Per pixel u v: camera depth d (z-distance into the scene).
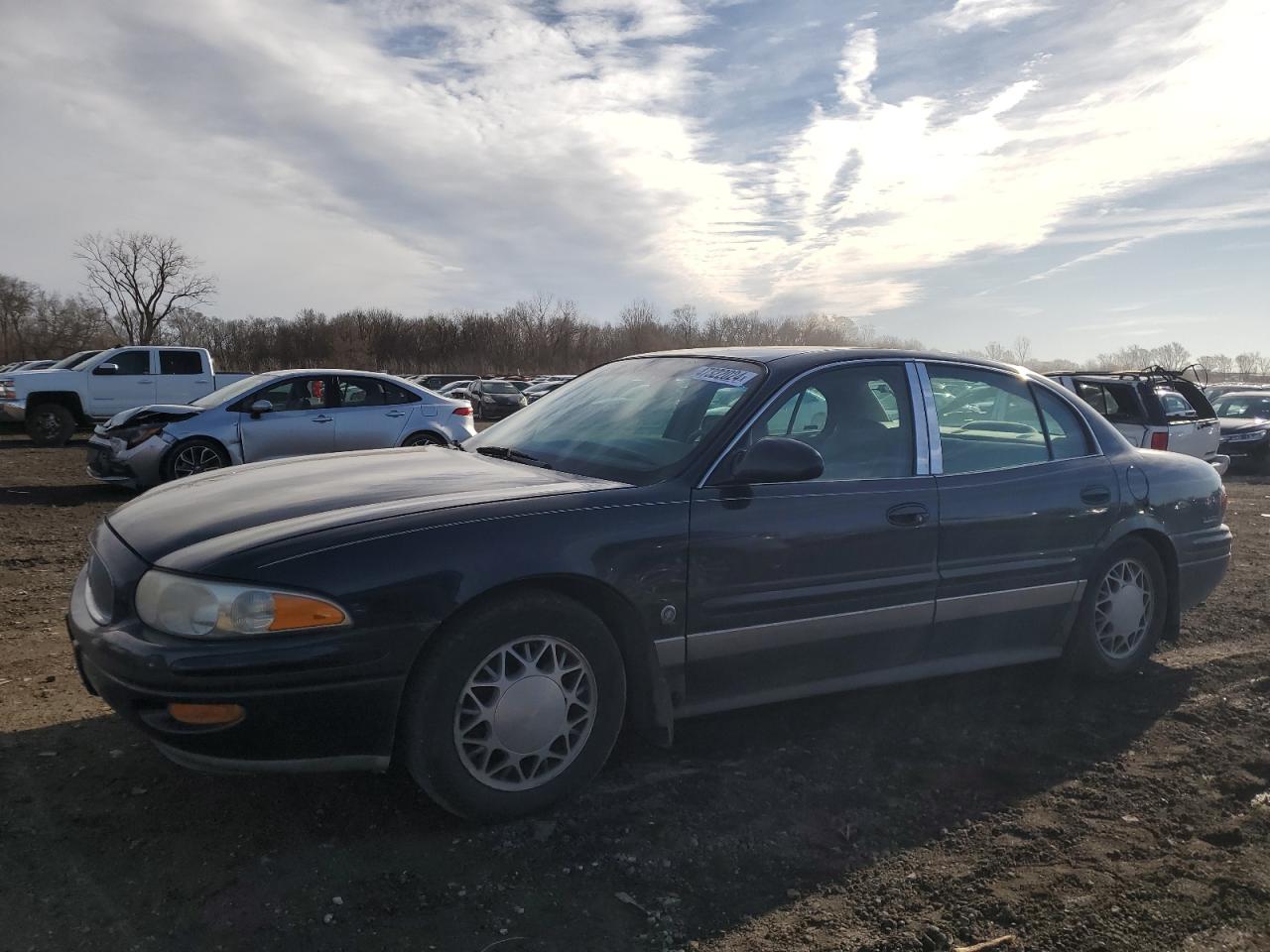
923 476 3.63
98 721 3.46
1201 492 4.51
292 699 2.46
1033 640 4.01
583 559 2.82
